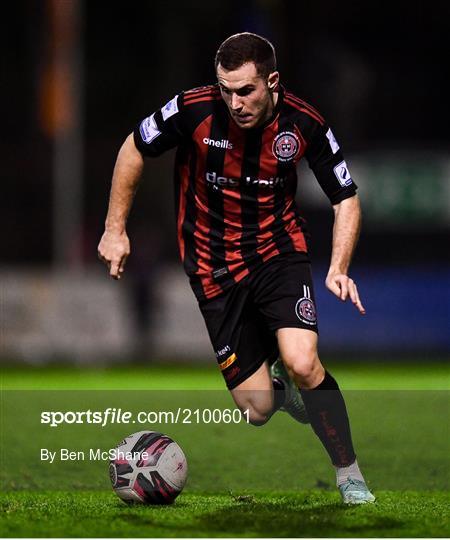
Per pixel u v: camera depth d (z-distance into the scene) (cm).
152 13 10144
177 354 6575
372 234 7881
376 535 1628
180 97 1905
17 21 9962
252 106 1803
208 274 1978
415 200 7812
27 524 1702
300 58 9512
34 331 6575
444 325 6694
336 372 5144
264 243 1944
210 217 1955
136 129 1931
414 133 9494
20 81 9756
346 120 9431
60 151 7838
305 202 7575
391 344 6675
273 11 7569
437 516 1791
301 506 1916
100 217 9075
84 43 10150
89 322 6594
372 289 6694
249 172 1902
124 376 5091
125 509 1870
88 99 9925
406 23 10006
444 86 9644
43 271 7388
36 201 9019
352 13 9950
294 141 1891
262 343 2005
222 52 1792
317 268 6756
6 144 9381
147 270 6303
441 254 7856
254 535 1619
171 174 8875
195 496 2092
